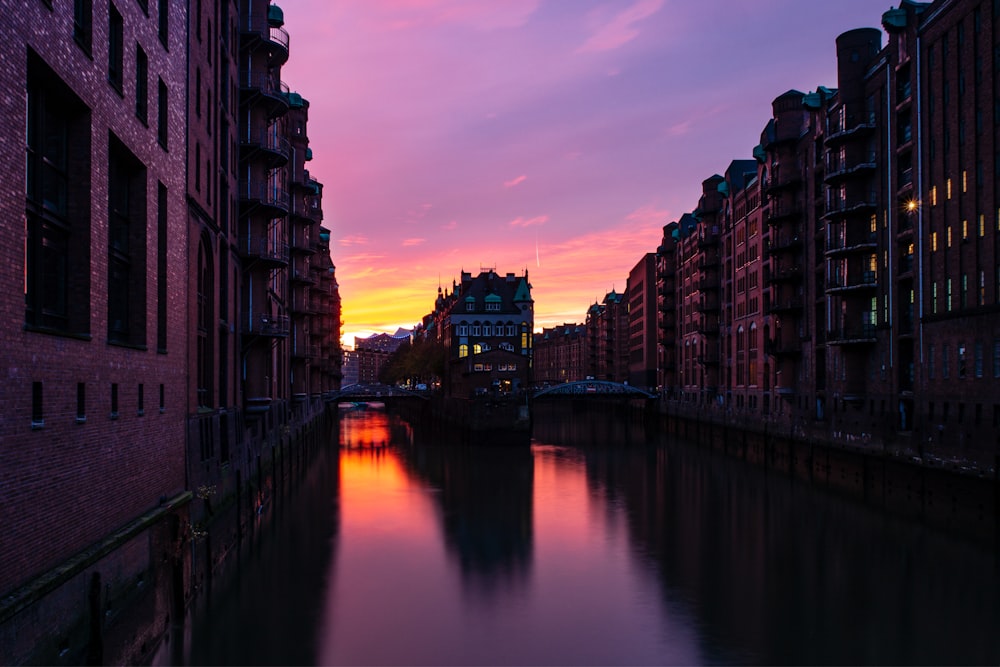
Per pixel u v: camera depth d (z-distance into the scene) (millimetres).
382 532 37438
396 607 25812
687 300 104938
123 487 18969
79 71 16234
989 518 37062
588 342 191750
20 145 13727
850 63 54656
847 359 54469
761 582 29047
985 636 23375
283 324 49750
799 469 61969
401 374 156625
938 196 43938
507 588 28094
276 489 49594
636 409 126250
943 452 42438
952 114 42719
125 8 19328
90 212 16906
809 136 63844
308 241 66750
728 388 86500
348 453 76562
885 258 51094
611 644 22594
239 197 39969
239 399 37969
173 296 23984
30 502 13969
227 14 36094
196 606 25391
